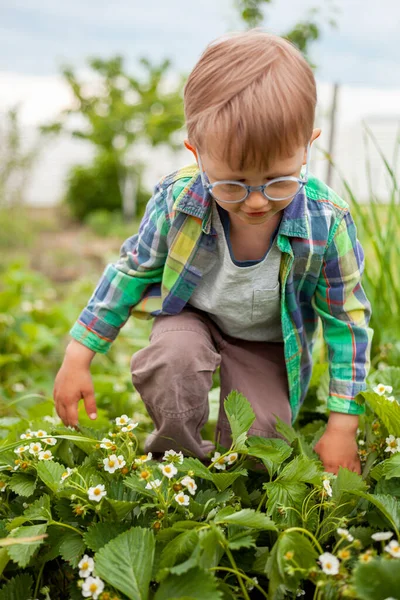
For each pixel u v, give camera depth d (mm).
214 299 1521
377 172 3443
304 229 1414
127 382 2512
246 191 1215
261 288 1482
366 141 2287
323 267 1494
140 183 10703
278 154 1172
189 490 1244
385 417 1410
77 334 1612
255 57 1216
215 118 1171
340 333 1539
